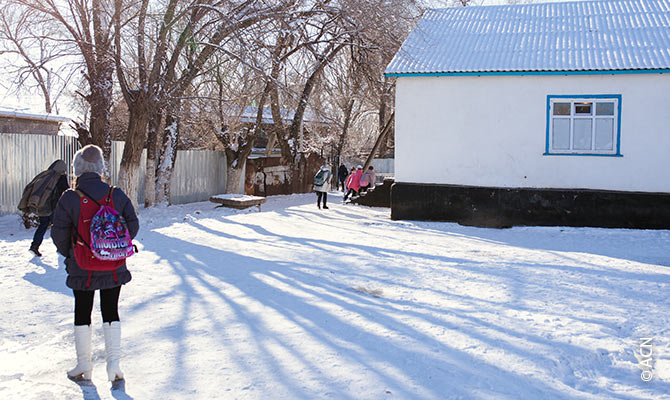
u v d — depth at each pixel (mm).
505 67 14172
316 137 34531
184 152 20812
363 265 8609
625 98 13562
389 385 3980
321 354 4598
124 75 15953
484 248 10781
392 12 18266
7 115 18703
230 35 14500
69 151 16594
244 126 26172
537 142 14234
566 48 14688
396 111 15195
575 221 13977
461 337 5047
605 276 7777
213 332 5195
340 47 20094
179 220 14742
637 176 13609
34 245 9062
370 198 20641
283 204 21281
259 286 7105
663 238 12344
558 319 5629
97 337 5137
